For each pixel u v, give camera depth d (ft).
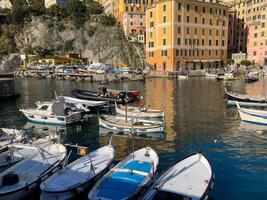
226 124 107.76
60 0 507.30
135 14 394.52
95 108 129.90
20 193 50.62
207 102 156.56
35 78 311.27
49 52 407.23
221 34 357.41
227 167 68.08
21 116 120.47
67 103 121.60
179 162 58.49
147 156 62.34
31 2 494.59
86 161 61.05
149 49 351.25
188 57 333.21
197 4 330.54
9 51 409.28
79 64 367.25
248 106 145.28
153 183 51.75
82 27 406.41
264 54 375.86
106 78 273.54
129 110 119.55
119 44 383.65
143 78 280.72
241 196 55.26
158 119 112.27
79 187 50.67
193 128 102.06
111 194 47.29
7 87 170.50
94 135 93.35
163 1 322.34
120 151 78.59
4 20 452.35
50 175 56.95
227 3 462.60
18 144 65.77
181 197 46.85
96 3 456.86
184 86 231.91
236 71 312.71
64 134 94.79
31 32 414.41
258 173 64.85
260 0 398.83
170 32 319.88
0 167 61.05
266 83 252.21
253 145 83.41
